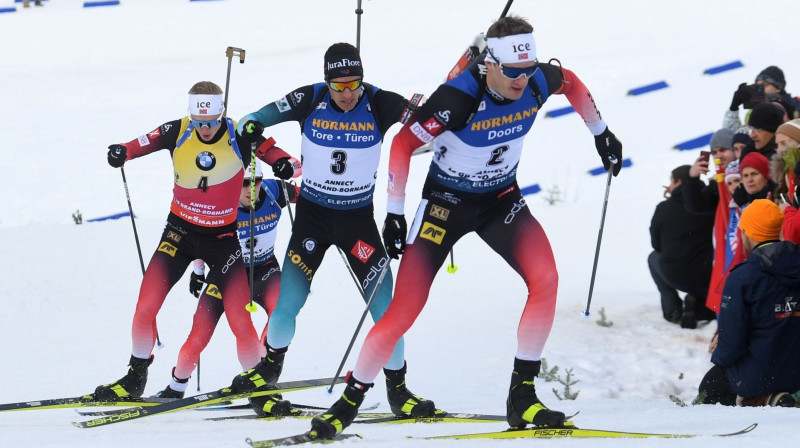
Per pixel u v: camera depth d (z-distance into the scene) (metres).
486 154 14.32
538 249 14.50
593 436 13.63
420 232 14.80
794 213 19.25
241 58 20.36
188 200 20.19
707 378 19.58
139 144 20.25
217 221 20.28
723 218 24.80
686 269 27.19
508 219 14.83
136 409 18.91
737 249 23.59
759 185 22.84
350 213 18.61
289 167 18.80
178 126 20.25
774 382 18.23
